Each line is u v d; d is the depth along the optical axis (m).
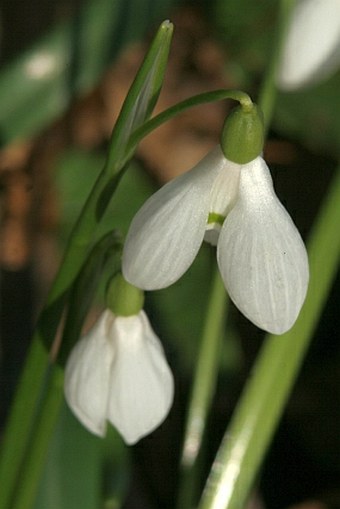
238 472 0.39
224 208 0.29
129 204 0.49
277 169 0.56
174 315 0.47
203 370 0.40
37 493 0.39
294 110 0.52
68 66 0.43
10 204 0.55
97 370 0.31
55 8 0.54
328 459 0.52
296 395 0.52
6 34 0.54
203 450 0.42
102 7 0.44
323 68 0.35
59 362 0.32
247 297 0.29
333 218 0.40
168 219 0.29
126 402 0.31
